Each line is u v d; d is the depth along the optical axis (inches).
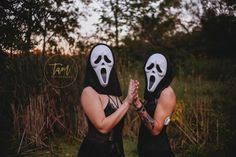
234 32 761.6
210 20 780.0
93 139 127.7
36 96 261.4
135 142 270.1
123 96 290.2
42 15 300.2
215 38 775.7
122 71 341.4
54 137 267.4
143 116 132.4
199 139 252.5
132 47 668.7
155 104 139.0
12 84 263.9
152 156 136.8
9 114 267.3
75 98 282.0
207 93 336.2
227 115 261.1
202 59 672.4
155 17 694.5
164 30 717.3
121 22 661.9
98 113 124.9
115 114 124.3
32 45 279.9
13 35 265.0
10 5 266.4
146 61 145.3
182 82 372.8
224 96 313.7
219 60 652.1
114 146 129.0
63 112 277.4
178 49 740.0
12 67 265.4
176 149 250.8
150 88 141.3
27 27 280.5
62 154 246.1
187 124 258.8
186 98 294.8
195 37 788.6
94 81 129.8
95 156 126.4
